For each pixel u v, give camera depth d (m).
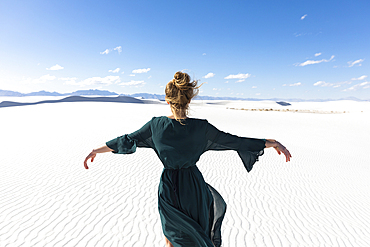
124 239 3.79
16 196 5.47
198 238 1.86
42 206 4.99
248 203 5.63
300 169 9.22
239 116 32.62
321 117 34.09
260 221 4.71
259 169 8.77
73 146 10.99
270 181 7.44
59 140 12.20
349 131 23.11
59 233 3.95
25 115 24.02
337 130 23.44
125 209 4.94
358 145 16.86
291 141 16.45
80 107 34.50
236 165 9.07
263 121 27.98
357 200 6.28
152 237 3.87
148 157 9.53
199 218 1.96
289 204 5.68
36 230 4.03
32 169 7.54
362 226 4.69
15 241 3.67
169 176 2.01
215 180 7.24
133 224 4.30
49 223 4.29
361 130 23.83
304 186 7.19
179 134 1.94
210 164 9.07
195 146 1.94
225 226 4.43
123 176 7.17
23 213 4.65
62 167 7.87
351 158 12.36
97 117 23.42
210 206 2.14
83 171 7.53
